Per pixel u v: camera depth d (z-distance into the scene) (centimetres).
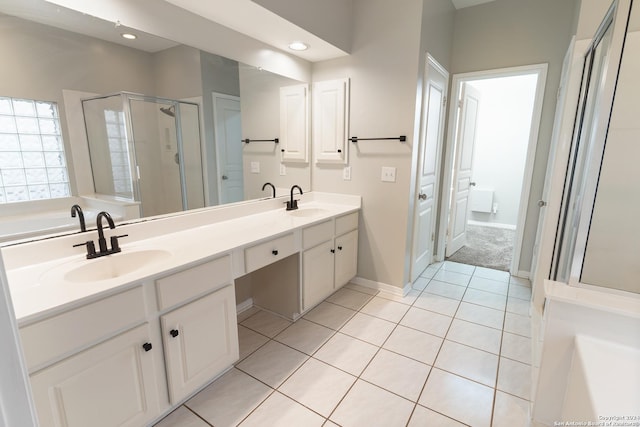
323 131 289
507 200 539
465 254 394
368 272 293
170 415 152
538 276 226
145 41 167
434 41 267
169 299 135
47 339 101
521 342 211
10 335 40
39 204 138
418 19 233
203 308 150
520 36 290
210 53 200
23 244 132
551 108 286
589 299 132
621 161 148
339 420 150
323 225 238
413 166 258
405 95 246
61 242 142
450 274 330
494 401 162
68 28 140
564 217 200
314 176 305
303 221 224
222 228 203
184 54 185
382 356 197
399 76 246
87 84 148
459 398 164
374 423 149
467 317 243
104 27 151
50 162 140
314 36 224
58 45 138
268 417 152
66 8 138
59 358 105
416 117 249
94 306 111
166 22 175
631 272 147
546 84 285
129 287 121
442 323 235
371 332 223
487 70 309
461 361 192
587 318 132
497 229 522
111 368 118
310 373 182
